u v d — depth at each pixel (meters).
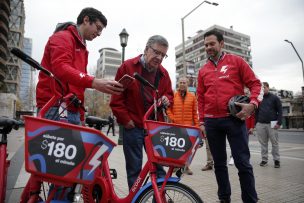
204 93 3.89
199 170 6.18
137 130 3.17
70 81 2.24
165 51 2.99
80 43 2.70
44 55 2.64
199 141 2.26
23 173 5.38
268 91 6.64
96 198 2.64
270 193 4.23
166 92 3.43
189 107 5.68
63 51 2.36
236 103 3.22
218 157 3.58
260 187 4.59
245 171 3.29
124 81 2.27
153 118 3.04
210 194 4.19
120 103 3.17
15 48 1.89
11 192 4.09
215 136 3.55
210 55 3.68
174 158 2.19
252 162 7.34
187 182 4.96
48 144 1.78
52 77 2.09
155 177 2.31
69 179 1.78
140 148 3.17
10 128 2.34
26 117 1.77
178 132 2.21
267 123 6.63
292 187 4.59
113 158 8.05
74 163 1.78
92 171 1.82
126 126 3.14
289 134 25.69
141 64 3.25
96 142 1.82
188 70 17.30
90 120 2.91
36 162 1.76
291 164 6.97
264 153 6.74
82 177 1.79
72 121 2.67
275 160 6.50
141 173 2.48
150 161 2.32
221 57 3.65
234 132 3.36
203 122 3.88
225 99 3.44
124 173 5.79
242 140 3.35
